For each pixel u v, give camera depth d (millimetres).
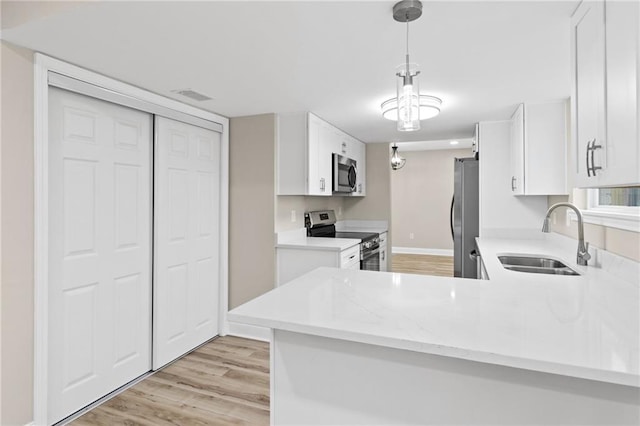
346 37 1762
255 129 3428
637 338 1021
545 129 2865
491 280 1744
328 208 4754
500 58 2008
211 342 3312
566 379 993
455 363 1110
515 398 1045
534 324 1137
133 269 2572
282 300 1421
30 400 1917
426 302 1382
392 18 1581
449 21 1595
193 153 3113
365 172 5230
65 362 2123
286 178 3402
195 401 2340
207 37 1763
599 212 2094
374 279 1776
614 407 956
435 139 4844
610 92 1171
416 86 1578
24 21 1633
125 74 2285
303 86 2533
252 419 2150
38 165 1924
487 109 3107
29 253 1900
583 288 1578
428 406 1145
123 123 2490
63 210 2105
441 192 7613
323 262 3258
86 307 2244
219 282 3455
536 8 1481
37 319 1930
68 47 1878
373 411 1217
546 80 2369
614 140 1142
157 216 2734
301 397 1322
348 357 1248
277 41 1812
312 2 1453
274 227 3389
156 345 2746
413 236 7859
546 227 2203
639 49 986
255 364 2875
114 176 2426
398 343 1040
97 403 2293
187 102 2938
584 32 1396
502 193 3508
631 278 1655
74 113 2170
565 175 2814
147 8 1498
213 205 3367
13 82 1830
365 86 2529
